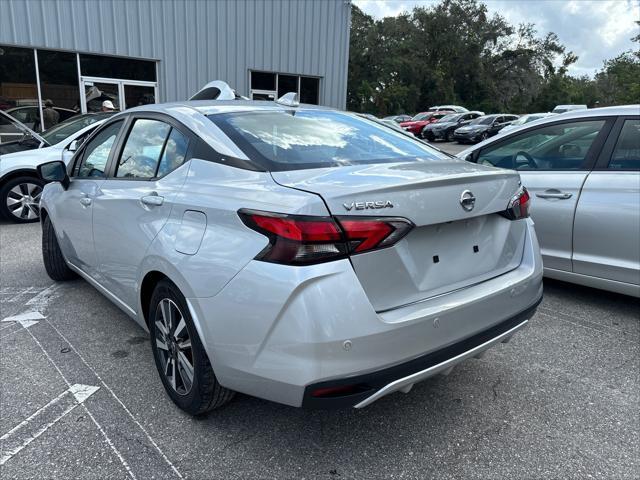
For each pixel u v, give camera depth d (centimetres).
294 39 1659
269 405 263
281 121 277
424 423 251
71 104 1329
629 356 321
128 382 283
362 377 188
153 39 1404
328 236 184
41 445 229
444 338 209
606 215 368
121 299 305
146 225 255
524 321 252
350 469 218
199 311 213
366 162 247
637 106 377
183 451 227
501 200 243
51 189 405
